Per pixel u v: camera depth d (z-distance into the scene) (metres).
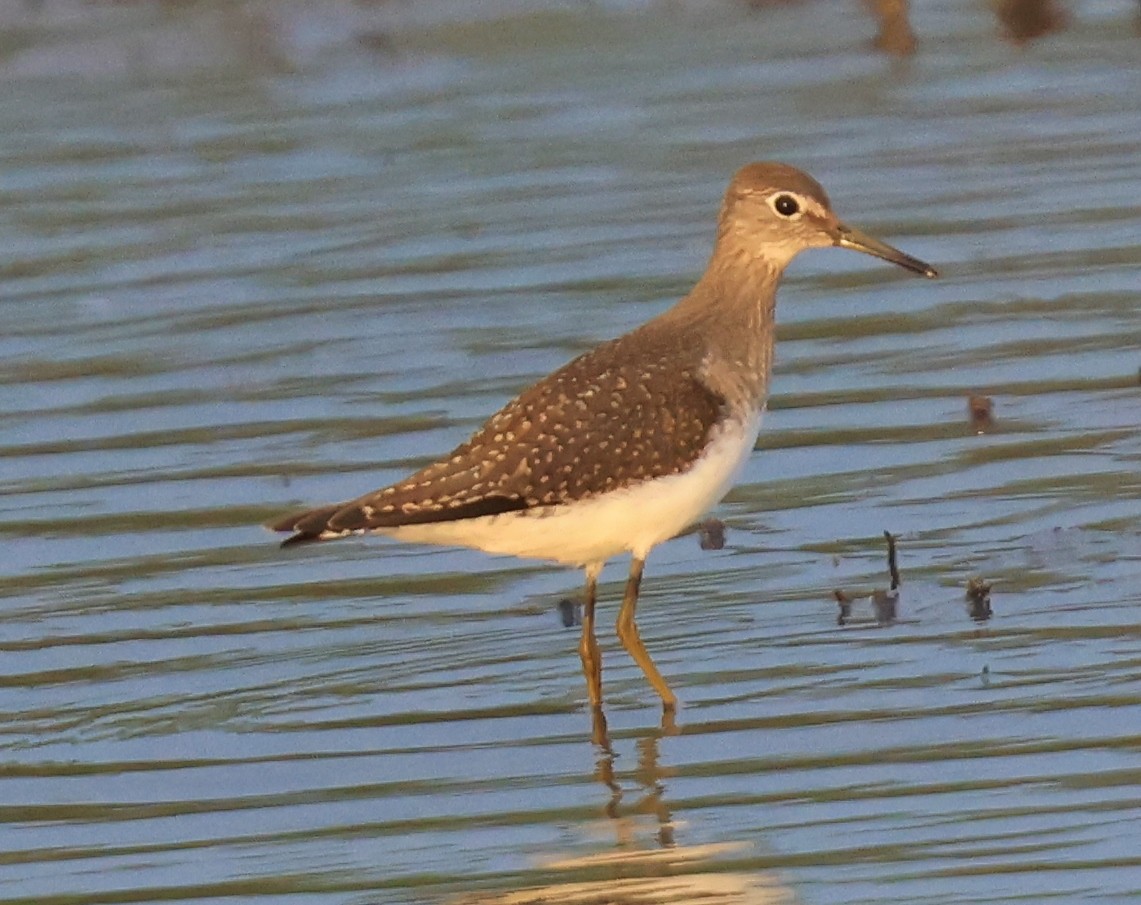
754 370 12.68
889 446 15.34
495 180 20.77
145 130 22.50
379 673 12.64
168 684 12.59
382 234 19.59
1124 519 13.92
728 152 21.23
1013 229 19.05
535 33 25.28
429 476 11.92
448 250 19.12
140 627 13.30
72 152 21.97
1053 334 16.94
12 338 17.81
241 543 14.41
